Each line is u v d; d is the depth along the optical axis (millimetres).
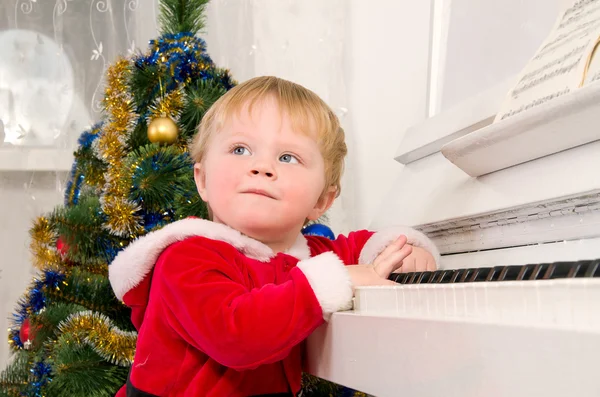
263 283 958
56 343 1377
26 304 1502
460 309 560
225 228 980
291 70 2115
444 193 1084
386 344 649
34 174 2098
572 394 408
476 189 976
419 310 631
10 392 1429
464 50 1381
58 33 2131
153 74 1493
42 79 2113
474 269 720
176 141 1454
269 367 952
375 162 2080
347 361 762
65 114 2104
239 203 971
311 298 828
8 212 2088
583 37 859
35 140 2086
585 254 746
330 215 2018
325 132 1056
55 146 2090
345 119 2084
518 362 455
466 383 510
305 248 1089
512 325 461
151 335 951
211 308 856
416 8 2004
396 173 2053
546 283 467
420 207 1146
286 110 1021
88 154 1557
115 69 1513
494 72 1271
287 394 969
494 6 1278
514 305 496
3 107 2084
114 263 1017
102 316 1352
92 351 1327
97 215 1412
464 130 1153
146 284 1005
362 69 2117
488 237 957
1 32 2119
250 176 973
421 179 1240
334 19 2131
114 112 1456
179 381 933
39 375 1351
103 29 2129
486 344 488
